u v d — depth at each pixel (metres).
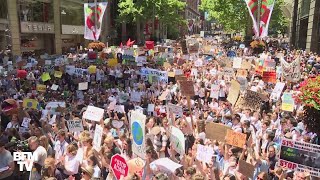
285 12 65.94
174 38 83.06
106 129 9.16
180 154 7.50
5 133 9.30
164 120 9.59
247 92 11.99
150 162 6.84
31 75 18.95
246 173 6.51
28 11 35.06
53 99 15.24
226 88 15.57
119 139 8.34
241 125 9.62
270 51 35.47
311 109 7.75
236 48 41.28
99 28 25.25
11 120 10.94
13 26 32.50
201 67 21.00
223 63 21.38
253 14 23.08
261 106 12.47
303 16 42.16
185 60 23.72
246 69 19.44
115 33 59.28
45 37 39.91
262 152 8.73
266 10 22.75
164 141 8.25
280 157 6.98
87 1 47.41
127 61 23.98
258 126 10.52
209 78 18.03
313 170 6.66
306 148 6.69
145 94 15.98
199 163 7.11
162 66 23.06
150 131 8.82
